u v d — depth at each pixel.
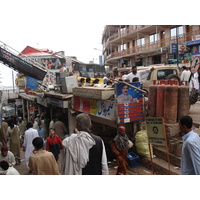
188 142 2.56
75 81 9.29
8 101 22.91
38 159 3.47
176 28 20.77
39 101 12.95
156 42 23.52
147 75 8.02
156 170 4.70
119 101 5.40
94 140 2.70
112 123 6.22
